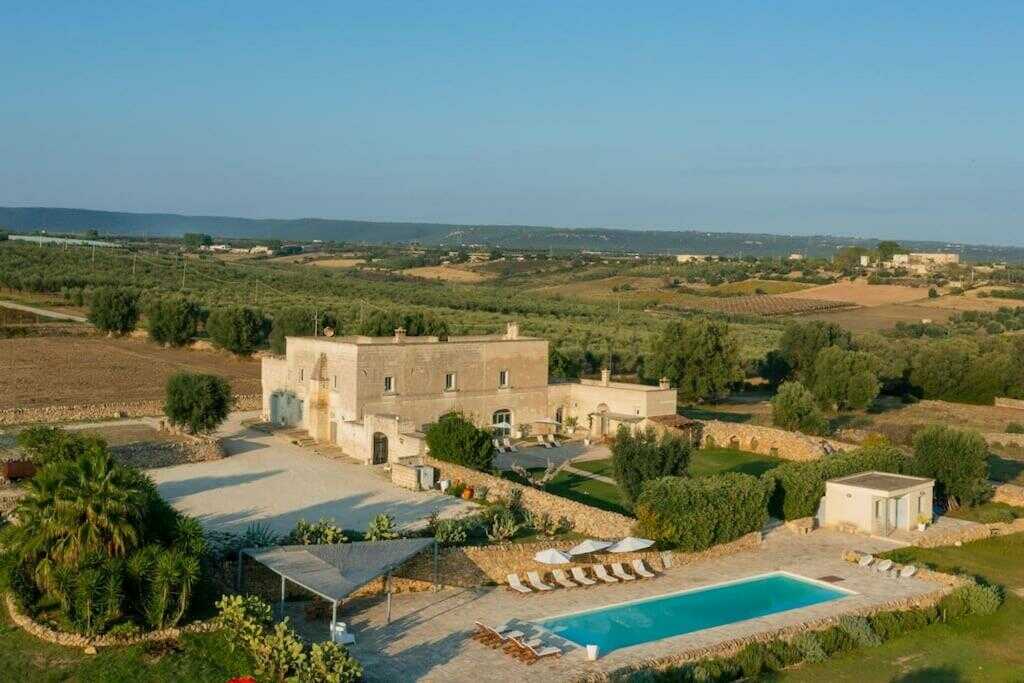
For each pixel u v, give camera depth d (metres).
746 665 33.25
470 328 121.31
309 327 106.69
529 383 72.25
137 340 116.44
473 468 55.66
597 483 57.91
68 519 31.11
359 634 34.03
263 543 38.12
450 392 67.31
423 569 39.34
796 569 43.88
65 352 103.00
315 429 66.31
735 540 46.75
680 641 34.59
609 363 104.88
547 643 33.81
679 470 50.41
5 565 32.03
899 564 44.88
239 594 34.81
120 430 64.88
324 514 47.31
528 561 41.75
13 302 133.62
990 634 38.31
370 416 60.69
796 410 74.31
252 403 78.88
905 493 50.75
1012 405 97.69
